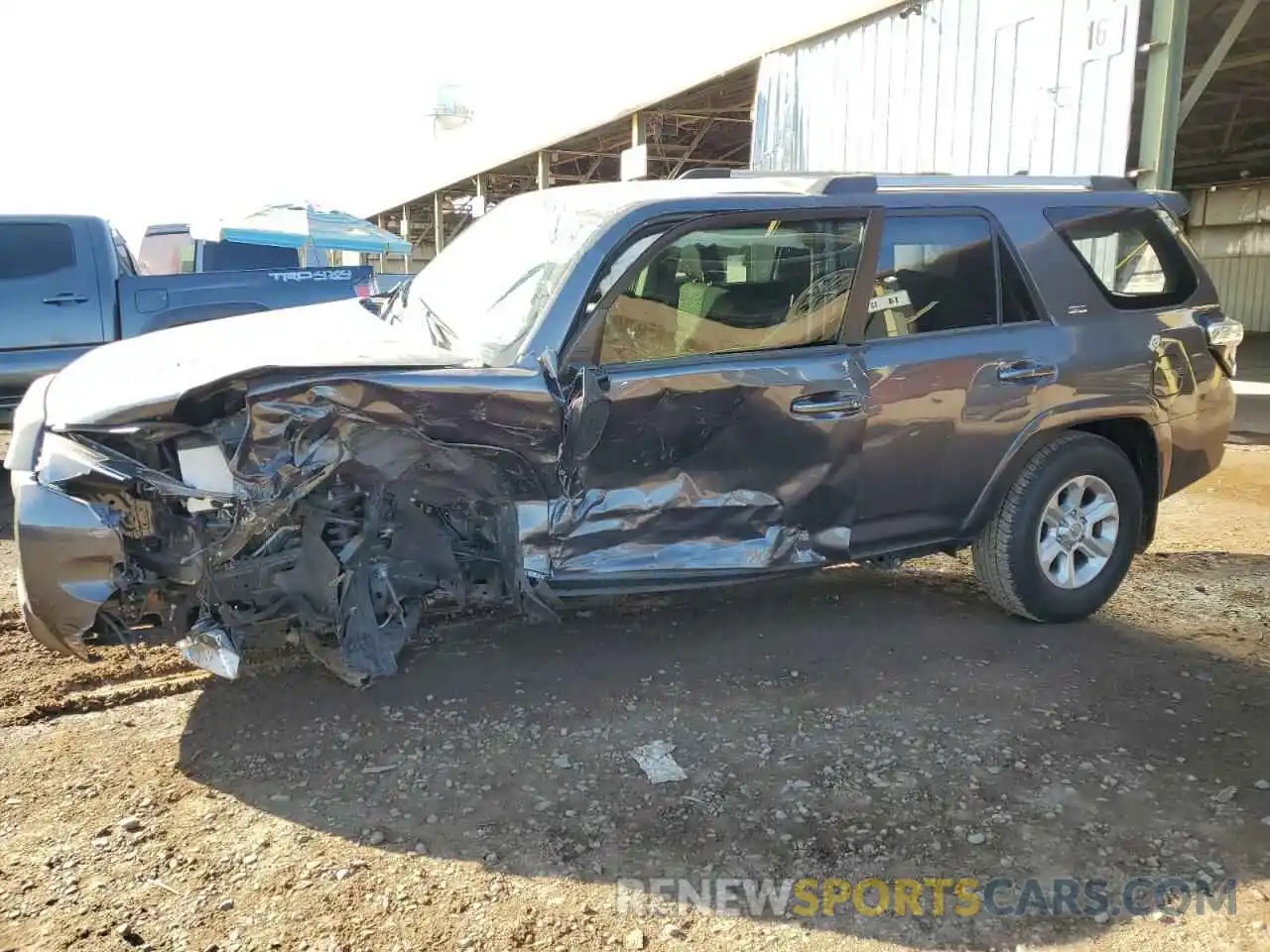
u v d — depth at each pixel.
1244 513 6.91
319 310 4.74
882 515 4.17
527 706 3.74
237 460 3.12
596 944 2.50
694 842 2.93
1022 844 2.94
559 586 3.70
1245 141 21.31
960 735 3.56
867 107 10.88
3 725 3.56
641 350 3.67
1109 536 4.64
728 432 3.77
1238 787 3.23
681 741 3.50
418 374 3.27
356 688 3.85
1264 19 12.35
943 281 4.21
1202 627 4.63
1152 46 8.29
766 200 3.88
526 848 2.89
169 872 2.76
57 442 3.19
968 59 9.57
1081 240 4.54
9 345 7.34
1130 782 3.26
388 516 3.54
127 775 3.25
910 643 4.39
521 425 3.41
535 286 3.73
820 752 3.44
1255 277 26.72
